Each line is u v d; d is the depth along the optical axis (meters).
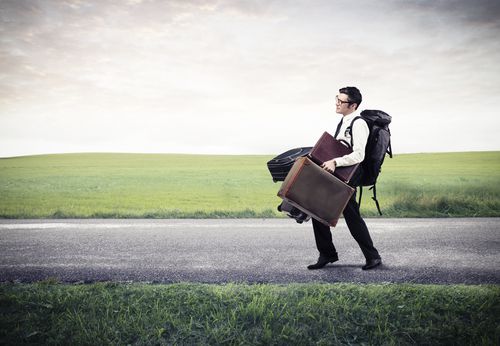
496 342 2.79
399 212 8.98
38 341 2.87
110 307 3.33
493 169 31.64
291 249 5.42
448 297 3.45
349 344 2.85
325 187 3.81
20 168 36.16
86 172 31.66
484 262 4.72
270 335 2.88
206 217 8.59
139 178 26.47
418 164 38.34
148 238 6.18
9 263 4.76
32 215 8.77
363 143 3.79
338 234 6.44
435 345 2.83
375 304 3.33
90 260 4.89
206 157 55.31
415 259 4.85
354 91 4.02
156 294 3.56
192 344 2.84
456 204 9.47
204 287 3.73
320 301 3.34
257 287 3.69
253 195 16.50
